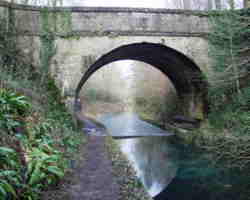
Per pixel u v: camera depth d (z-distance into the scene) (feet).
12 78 27.35
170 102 70.44
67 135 27.76
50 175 14.83
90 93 130.93
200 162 34.65
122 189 16.39
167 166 33.42
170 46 41.83
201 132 41.81
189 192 24.31
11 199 10.79
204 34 42.60
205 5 86.89
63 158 19.95
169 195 23.97
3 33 34.27
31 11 37.65
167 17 41.68
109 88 146.61
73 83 39.01
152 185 26.86
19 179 12.01
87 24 39.55
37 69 37.42
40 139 17.87
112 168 21.26
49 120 25.34
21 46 36.70
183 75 52.39
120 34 40.14
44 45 38.11
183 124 54.49
